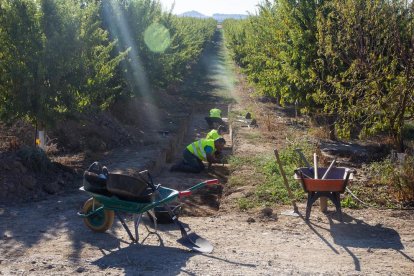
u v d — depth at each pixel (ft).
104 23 67.41
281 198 32.19
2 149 41.14
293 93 52.90
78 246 24.00
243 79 128.57
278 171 38.63
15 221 27.84
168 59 78.84
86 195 33.91
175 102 93.35
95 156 47.39
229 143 64.44
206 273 20.54
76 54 41.09
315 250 23.56
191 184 42.09
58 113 40.88
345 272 20.77
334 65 44.16
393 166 36.86
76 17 40.45
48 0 39.19
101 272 20.74
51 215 29.04
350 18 39.88
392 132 43.45
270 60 57.52
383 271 20.95
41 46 39.50
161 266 21.31
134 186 23.30
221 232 26.22
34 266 21.39
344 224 27.37
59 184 36.06
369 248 23.76
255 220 28.43
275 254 22.94
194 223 27.89
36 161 36.76
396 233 25.94
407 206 30.45
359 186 33.96
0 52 39.52
